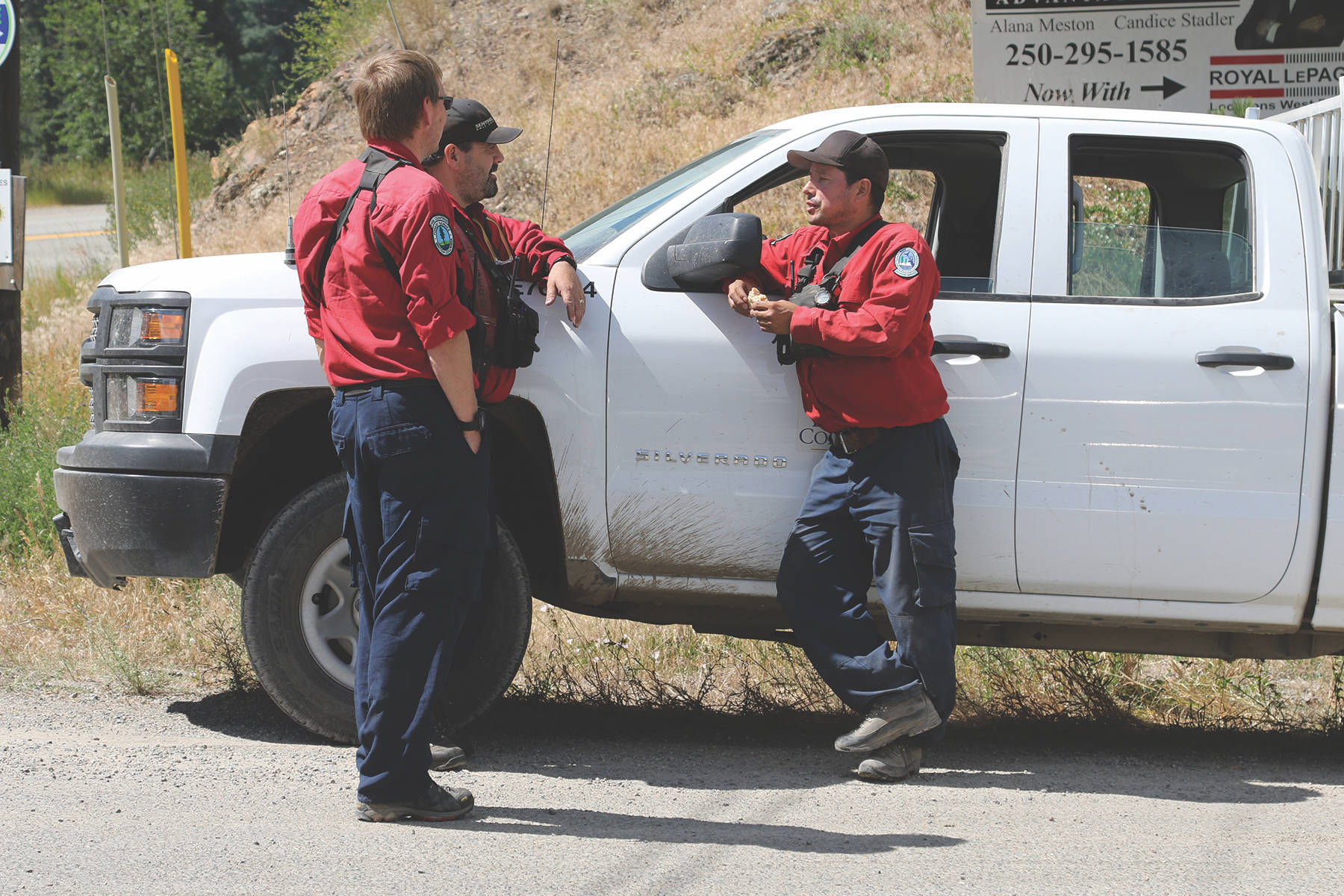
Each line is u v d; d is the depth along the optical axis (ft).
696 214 25.04
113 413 24.59
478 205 23.91
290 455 26.16
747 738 27.30
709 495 24.47
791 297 23.62
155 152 204.23
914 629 22.95
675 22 106.11
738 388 24.36
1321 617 24.84
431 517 19.77
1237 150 25.36
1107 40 66.74
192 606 33.12
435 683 20.22
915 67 85.97
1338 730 29.81
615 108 89.81
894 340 21.88
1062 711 29.99
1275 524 24.25
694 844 20.08
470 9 115.55
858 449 22.91
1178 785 24.80
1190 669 31.89
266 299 24.27
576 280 23.88
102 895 17.31
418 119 20.08
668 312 24.48
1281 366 24.16
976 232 27.43
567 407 24.31
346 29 119.55
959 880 18.90
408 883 17.99
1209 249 25.20
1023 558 24.59
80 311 73.61
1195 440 24.26
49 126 240.94
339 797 21.90
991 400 24.36
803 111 82.99
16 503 39.01
